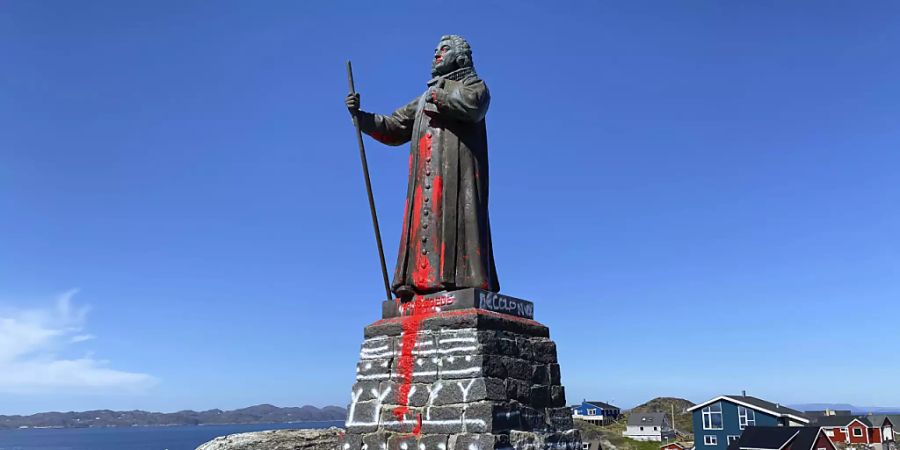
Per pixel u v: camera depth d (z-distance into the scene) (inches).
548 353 489.7
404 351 450.6
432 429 423.5
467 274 463.2
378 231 485.4
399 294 480.4
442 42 501.0
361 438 449.7
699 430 2920.8
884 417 3390.7
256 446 624.1
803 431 2495.1
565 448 470.9
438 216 472.1
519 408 437.7
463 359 426.9
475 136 491.5
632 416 4466.0
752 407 2792.8
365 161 487.8
